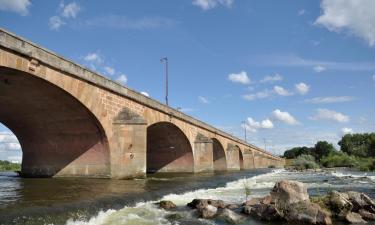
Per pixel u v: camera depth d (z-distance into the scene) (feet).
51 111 97.55
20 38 68.69
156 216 55.42
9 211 47.14
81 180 96.63
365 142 454.81
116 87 102.01
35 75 73.10
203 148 178.29
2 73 71.31
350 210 53.52
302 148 613.93
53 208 50.78
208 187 100.12
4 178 109.81
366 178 140.26
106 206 57.72
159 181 107.14
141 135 103.81
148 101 122.21
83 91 88.43
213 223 51.57
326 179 140.67
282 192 56.08
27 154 123.44
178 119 154.20
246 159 308.60
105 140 99.81
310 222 49.47
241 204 66.49
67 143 108.06
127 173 101.65
